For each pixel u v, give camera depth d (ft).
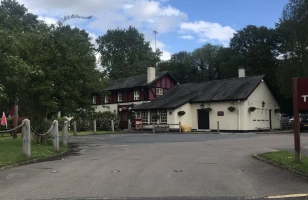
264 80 116.67
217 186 24.16
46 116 59.82
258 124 111.96
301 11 110.52
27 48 53.67
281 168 31.07
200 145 57.16
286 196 21.16
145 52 239.09
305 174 27.12
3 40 45.80
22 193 22.33
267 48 168.04
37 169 31.78
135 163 35.60
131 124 131.03
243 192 22.35
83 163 35.86
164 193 22.22
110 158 40.16
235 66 173.47
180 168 32.07
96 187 24.00
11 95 54.75
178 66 242.17
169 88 147.74
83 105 61.11
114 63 226.99
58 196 21.56
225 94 112.37
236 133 98.22
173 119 114.42
